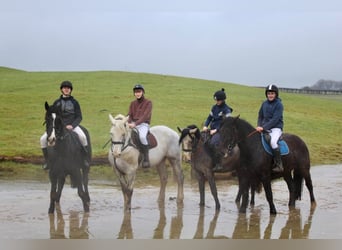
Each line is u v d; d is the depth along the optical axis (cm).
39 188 1380
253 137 1038
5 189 1355
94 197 1262
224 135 995
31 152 1823
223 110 1149
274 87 1070
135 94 1133
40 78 4169
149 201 1221
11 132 2186
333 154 2297
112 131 1012
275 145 1048
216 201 1105
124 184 1087
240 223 966
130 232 877
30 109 2786
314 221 990
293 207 1152
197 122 2622
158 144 1169
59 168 1005
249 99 3659
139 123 1092
